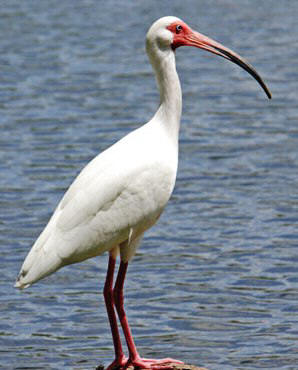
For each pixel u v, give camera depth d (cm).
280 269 1525
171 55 1053
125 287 1464
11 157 2150
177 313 1373
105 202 999
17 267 1538
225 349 1264
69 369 1216
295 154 2173
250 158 2147
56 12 4528
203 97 2797
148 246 1630
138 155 1015
